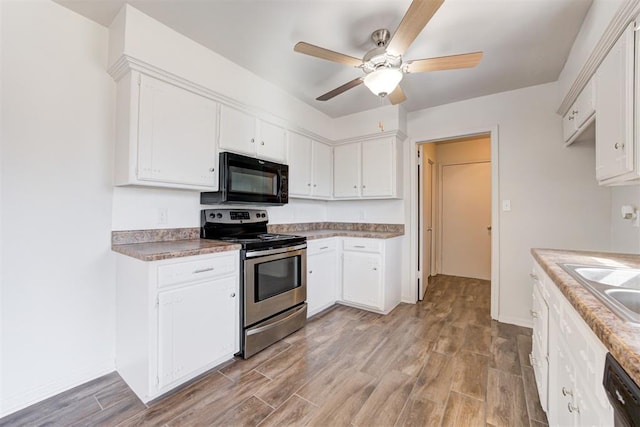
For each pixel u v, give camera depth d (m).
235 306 2.05
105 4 1.70
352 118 3.52
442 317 2.93
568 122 2.36
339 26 1.88
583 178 2.52
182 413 1.54
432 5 1.33
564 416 1.13
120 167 1.85
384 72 1.78
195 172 2.09
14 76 1.57
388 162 3.25
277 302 2.38
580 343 0.96
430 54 2.17
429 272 4.53
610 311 0.81
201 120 2.13
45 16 1.66
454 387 1.78
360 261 3.12
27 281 1.61
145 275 1.60
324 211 3.97
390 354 2.17
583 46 1.79
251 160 2.46
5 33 1.54
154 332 1.60
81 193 1.80
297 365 2.01
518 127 2.79
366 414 1.54
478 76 2.53
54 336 1.70
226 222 2.52
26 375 1.61
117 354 1.91
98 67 1.86
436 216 4.90
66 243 1.74
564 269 1.33
